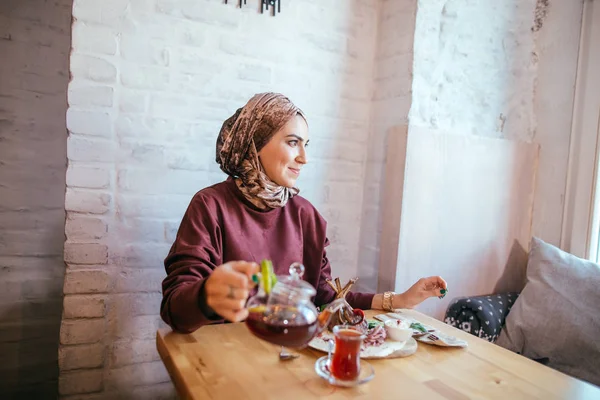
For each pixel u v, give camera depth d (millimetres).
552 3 1918
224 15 1571
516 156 1941
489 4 1853
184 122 1534
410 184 1696
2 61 1642
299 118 1217
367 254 1876
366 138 1904
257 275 746
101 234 1432
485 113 1888
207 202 1170
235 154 1208
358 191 1912
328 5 1765
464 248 1855
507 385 826
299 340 742
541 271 1665
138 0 1436
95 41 1384
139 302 1506
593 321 1470
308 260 1350
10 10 1644
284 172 1202
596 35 1750
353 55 1838
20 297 1718
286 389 753
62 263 1766
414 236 1727
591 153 1768
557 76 1901
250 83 1632
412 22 1681
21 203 1699
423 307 1777
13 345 1720
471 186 1844
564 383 849
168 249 1539
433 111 1750
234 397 715
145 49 1456
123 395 1503
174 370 817
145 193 1490
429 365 897
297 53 1716
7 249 1690
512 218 1965
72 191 1388
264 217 1246
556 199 1904
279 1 1655
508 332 1622
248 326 769
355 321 1019
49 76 1711
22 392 1743
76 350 1424
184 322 878
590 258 1772
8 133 1665
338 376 780
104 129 1415
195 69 1537
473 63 1833
